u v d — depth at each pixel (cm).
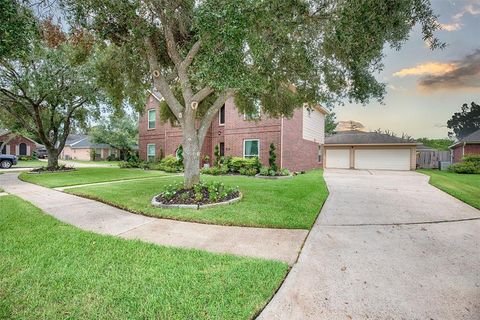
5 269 293
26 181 1125
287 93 931
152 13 648
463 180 1255
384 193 860
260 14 497
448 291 262
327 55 663
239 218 511
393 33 543
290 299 245
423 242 405
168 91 739
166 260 322
